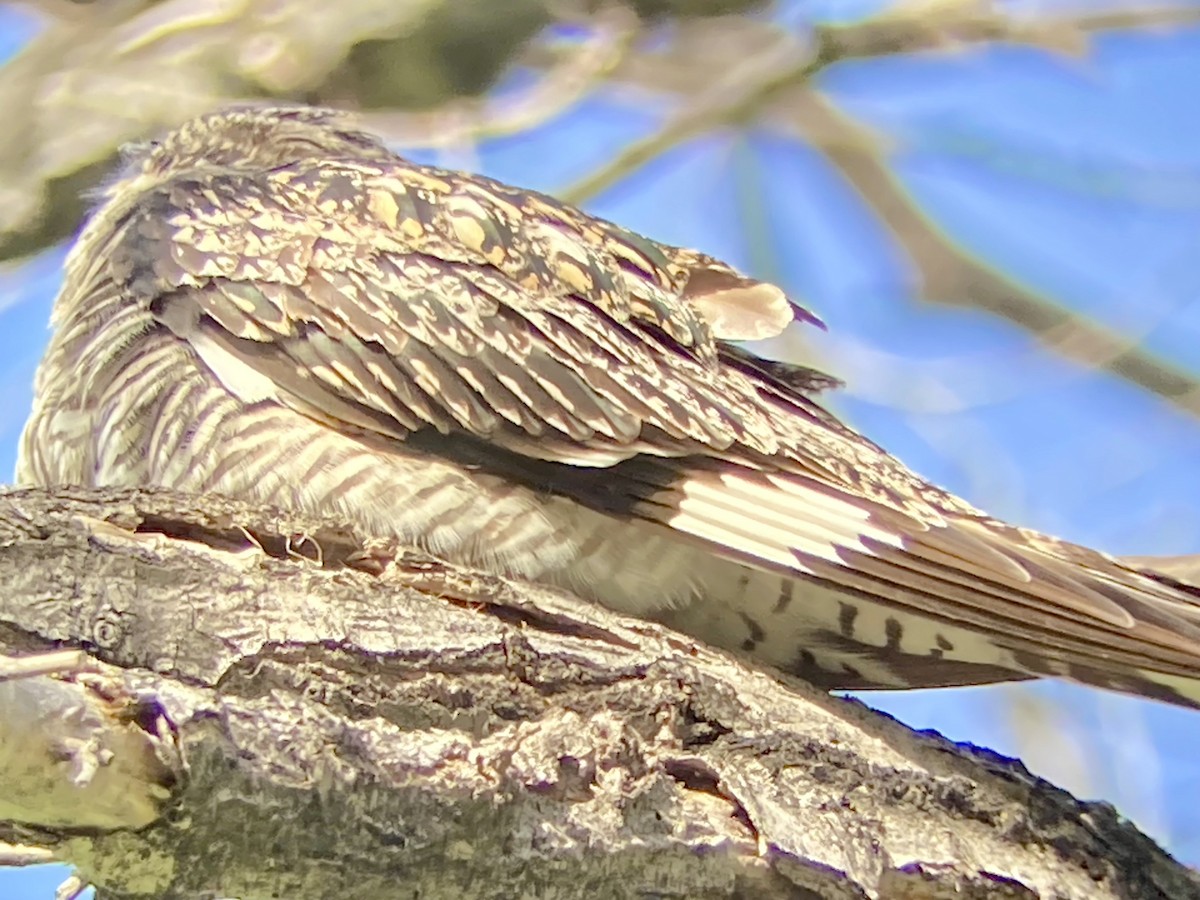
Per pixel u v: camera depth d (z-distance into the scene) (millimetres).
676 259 8688
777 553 7145
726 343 8586
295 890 5867
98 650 5996
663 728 6367
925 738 6910
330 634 6148
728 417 7715
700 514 7344
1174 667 6625
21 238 10852
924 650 7395
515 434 7691
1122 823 6801
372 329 7910
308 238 8164
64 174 10750
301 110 10219
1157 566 7621
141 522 6410
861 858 6223
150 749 5551
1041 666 7164
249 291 8047
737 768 6371
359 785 5809
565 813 6008
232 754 5668
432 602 6422
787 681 7035
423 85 11266
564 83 11828
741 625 7449
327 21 11078
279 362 7898
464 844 5914
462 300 7973
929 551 7086
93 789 5449
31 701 5379
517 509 7488
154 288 8148
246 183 8547
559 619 6621
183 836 5680
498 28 11227
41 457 8594
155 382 7996
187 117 10930
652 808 6113
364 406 7785
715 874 6117
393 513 7535
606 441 7660
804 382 8750
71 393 8336
